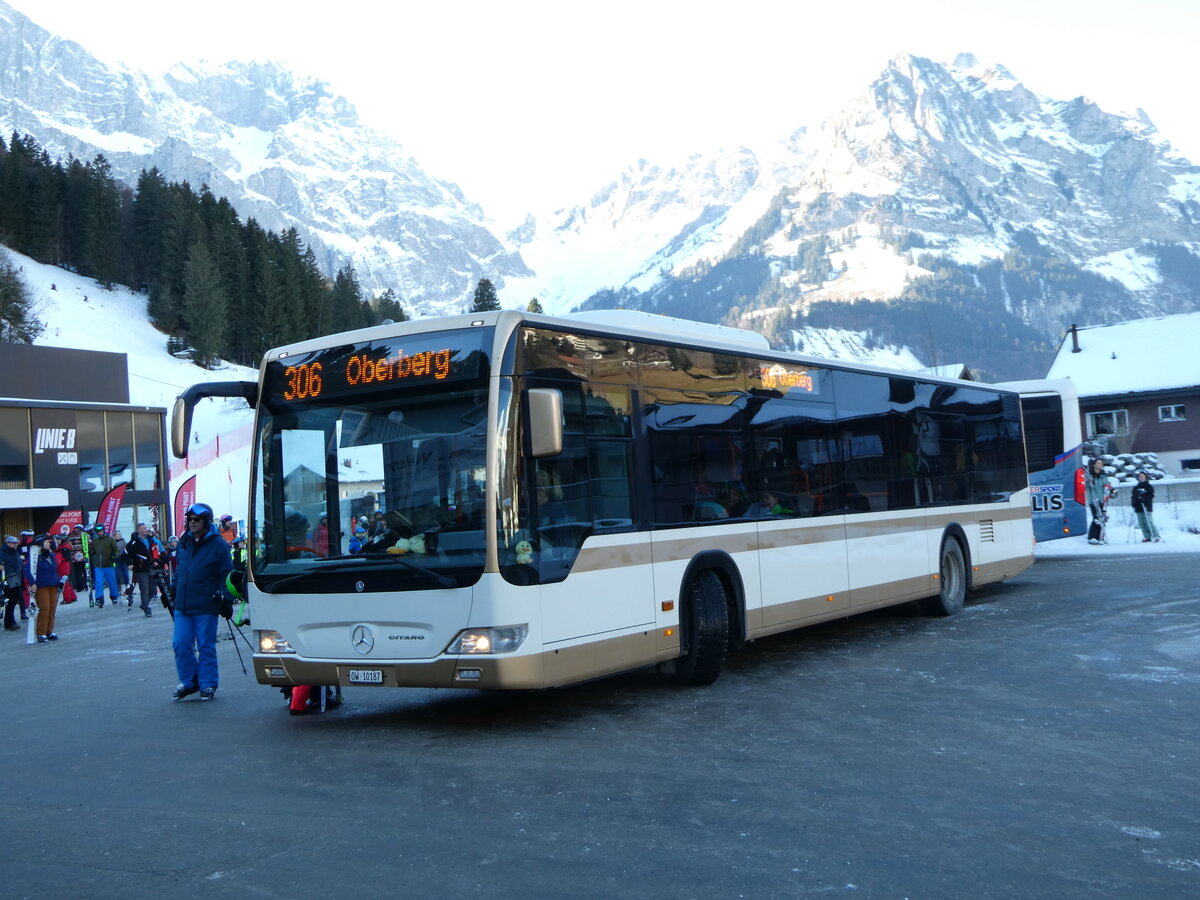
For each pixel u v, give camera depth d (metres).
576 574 8.32
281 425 8.89
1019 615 14.12
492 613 7.75
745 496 10.45
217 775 7.21
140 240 144.62
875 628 13.51
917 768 6.73
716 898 4.63
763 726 8.05
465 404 8.04
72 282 132.62
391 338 8.44
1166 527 27.91
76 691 11.70
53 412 46.16
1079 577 18.62
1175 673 9.77
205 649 10.52
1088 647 11.32
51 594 18.39
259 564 8.84
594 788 6.45
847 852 5.20
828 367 12.17
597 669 8.44
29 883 5.13
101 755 8.06
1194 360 55.12
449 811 6.07
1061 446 22.08
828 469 11.91
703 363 10.09
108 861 5.42
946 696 9.02
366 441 8.45
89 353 60.19
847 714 8.39
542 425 7.65
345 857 5.32
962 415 15.23
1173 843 5.27
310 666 8.52
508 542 7.83
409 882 4.92
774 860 5.10
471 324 8.12
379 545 8.25
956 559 14.55
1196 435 54.22
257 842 5.63
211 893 4.88
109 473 48.34
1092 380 56.50
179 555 10.59
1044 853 5.14
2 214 135.00
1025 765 6.76
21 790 7.07
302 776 7.06
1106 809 5.84
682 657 9.76
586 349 8.72
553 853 5.27
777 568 10.77
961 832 5.48
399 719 8.96
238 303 133.00
